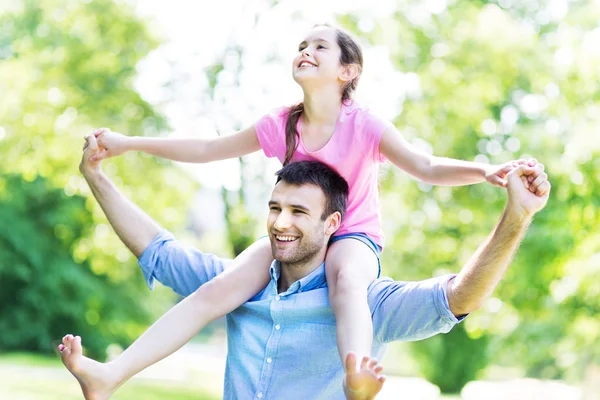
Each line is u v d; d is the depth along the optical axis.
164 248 3.50
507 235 2.62
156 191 15.89
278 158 3.43
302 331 3.04
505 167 2.69
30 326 22.70
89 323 23.12
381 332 3.03
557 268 12.45
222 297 3.15
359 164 3.22
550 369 18.14
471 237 14.30
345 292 2.92
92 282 23.02
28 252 22.22
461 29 13.76
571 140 11.91
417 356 23.95
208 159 3.54
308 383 3.04
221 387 17.62
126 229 3.52
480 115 13.54
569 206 11.87
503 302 13.72
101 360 23.23
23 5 15.31
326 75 3.22
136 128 15.10
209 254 3.50
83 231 19.03
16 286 22.72
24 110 14.24
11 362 19.98
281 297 3.09
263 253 3.27
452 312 2.84
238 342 3.16
